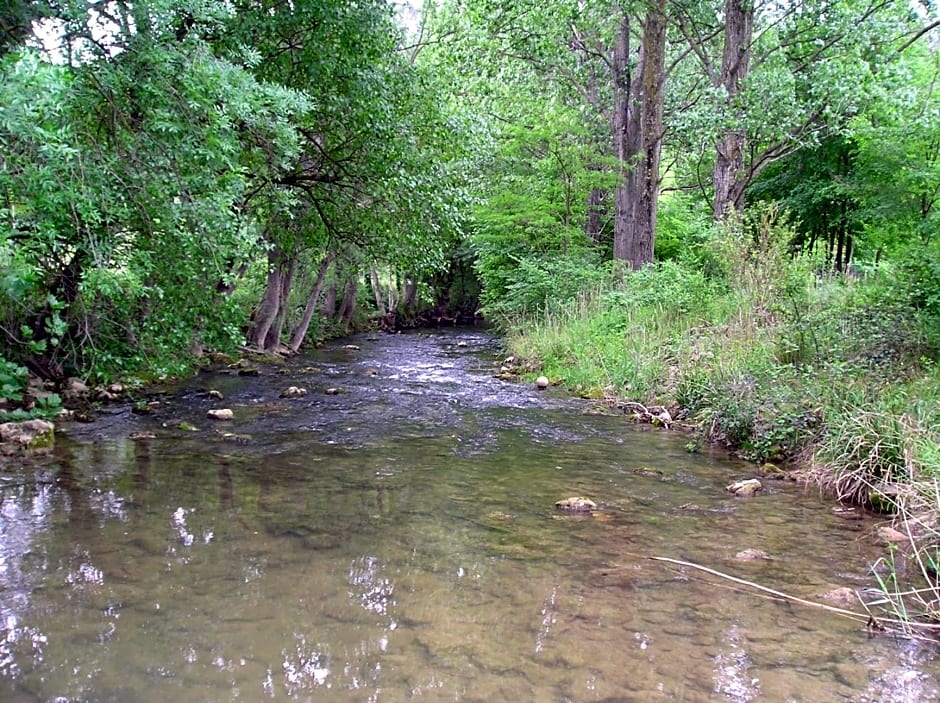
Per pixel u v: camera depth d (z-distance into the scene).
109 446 7.28
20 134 5.26
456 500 5.69
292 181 11.91
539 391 11.91
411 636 3.36
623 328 13.81
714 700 2.86
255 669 3.02
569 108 20.66
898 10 16.94
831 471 6.17
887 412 6.26
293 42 10.72
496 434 8.45
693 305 13.13
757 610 3.73
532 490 6.03
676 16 18.42
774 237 12.05
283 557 4.36
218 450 7.25
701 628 3.50
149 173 6.76
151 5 6.37
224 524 4.96
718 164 17.64
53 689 2.84
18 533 4.66
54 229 6.12
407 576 4.10
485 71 19.83
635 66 21.61
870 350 8.44
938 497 4.46
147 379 11.60
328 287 23.59
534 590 3.93
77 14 6.40
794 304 9.88
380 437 8.13
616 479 6.45
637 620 3.58
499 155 18.62
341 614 3.58
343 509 5.38
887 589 4.03
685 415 9.31
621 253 19.11
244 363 14.93
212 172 7.12
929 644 3.39
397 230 12.53
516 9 17.61
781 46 17.25
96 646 3.20
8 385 8.09
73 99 6.16
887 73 15.20
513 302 18.08
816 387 7.41
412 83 12.14
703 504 5.70
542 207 18.44
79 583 3.89
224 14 7.13
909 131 12.83
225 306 9.18
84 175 6.22
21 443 6.99
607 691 2.91
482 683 2.95
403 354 18.50
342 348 20.08
